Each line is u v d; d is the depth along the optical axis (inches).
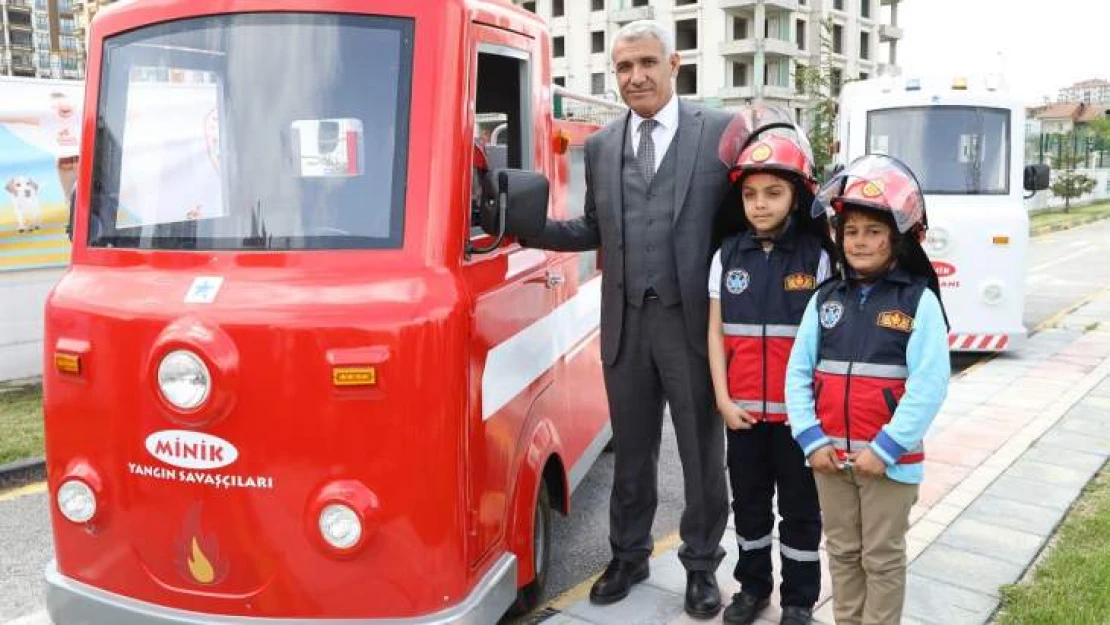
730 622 148.3
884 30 2866.6
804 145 137.9
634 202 147.3
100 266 126.2
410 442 113.0
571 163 193.3
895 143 371.6
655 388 154.1
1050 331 431.2
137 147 127.6
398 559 114.4
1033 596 156.6
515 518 140.4
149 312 115.9
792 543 143.6
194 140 124.4
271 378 111.7
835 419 125.0
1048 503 202.8
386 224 118.6
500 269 137.3
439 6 122.6
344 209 119.6
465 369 118.6
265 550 114.3
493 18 134.9
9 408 301.9
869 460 120.1
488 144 149.5
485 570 128.8
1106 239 965.8
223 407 111.8
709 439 151.3
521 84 149.6
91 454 119.9
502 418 134.8
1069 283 617.3
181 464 114.7
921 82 377.4
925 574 168.1
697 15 2444.6
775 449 141.9
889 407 122.1
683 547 155.9
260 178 121.6
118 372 116.6
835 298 126.6
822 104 1174.3
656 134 146.4
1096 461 231.8
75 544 123.4
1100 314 482.9
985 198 361.7
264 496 113.3
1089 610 149.5
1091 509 199.6
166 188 125.3
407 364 112.3
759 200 134.3
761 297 138.1
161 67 126.6
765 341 138.6
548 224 149.8
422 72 121.0
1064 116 2659.9
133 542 119.0
